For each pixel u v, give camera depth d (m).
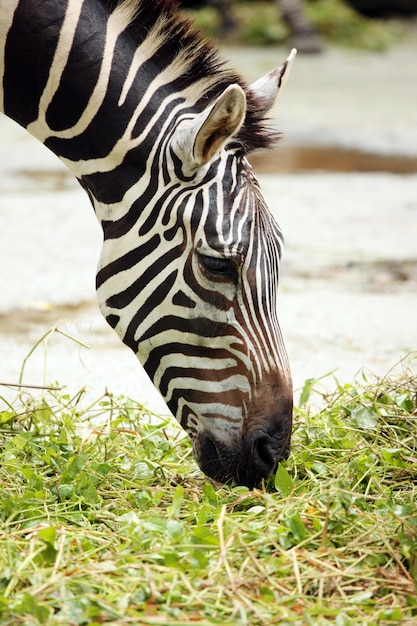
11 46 9.37
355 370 14.52
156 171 9.05
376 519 8.83
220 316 8.80
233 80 9.35
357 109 40.00
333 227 23.20
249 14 59.72
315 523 8.69
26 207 24.92
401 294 18.64
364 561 8.28
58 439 10.66
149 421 11.52
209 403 8.95
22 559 8.09
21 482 9.90
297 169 29.84
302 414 11.29
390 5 69.31
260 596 7.67
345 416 11.31
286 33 57.09
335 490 8.91
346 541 8.62
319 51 55.91
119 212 9.23
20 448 10.27
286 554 8.12
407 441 10.73
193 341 8.94
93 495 9.45
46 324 16.81
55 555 8.00
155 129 9.14
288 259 20.72
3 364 14.71
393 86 45.94
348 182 28.03
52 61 9.32
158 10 9.48
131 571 7.86
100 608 7.29
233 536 8.22
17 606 7.23
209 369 8.93
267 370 8.88
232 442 8.92
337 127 36.50
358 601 7.74
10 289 18.52
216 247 8.70
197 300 8.84
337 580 7.97
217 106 8.29
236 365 8.86
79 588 7.60
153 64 9.37
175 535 8.41
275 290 9.08
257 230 8.86
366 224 23.50
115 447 10.77
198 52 9.40
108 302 9.34
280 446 8.93
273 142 9.09
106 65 9.26
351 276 19.70
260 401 8.86
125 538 8.62
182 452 11.04
